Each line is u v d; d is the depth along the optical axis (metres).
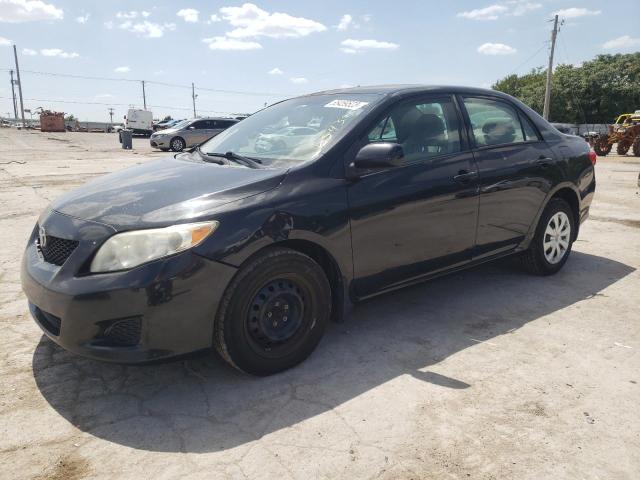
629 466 2.24
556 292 4.30
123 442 2.39
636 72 53.91
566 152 4.61
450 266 3.77
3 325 3.62
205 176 3.06
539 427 2.50
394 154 2.93
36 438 2.42
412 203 3.37
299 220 2.86
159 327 2.53
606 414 2.60
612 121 49.91
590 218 7.29
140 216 2.64
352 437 2.42
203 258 2.56
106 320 2.51
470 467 2.22
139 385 2.88
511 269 4.92
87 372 3.02
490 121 4.10
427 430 2.47
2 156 18.91
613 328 3.61
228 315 2.70
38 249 2.93
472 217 3.79
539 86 53.09
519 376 2.96
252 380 2.92
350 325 3.66
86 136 40.97
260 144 3.55
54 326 2.73
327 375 2.97
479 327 3.62
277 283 2.86
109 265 2.54
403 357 3.19
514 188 4.07
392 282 3.42
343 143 3.18
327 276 3.21
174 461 2.26
